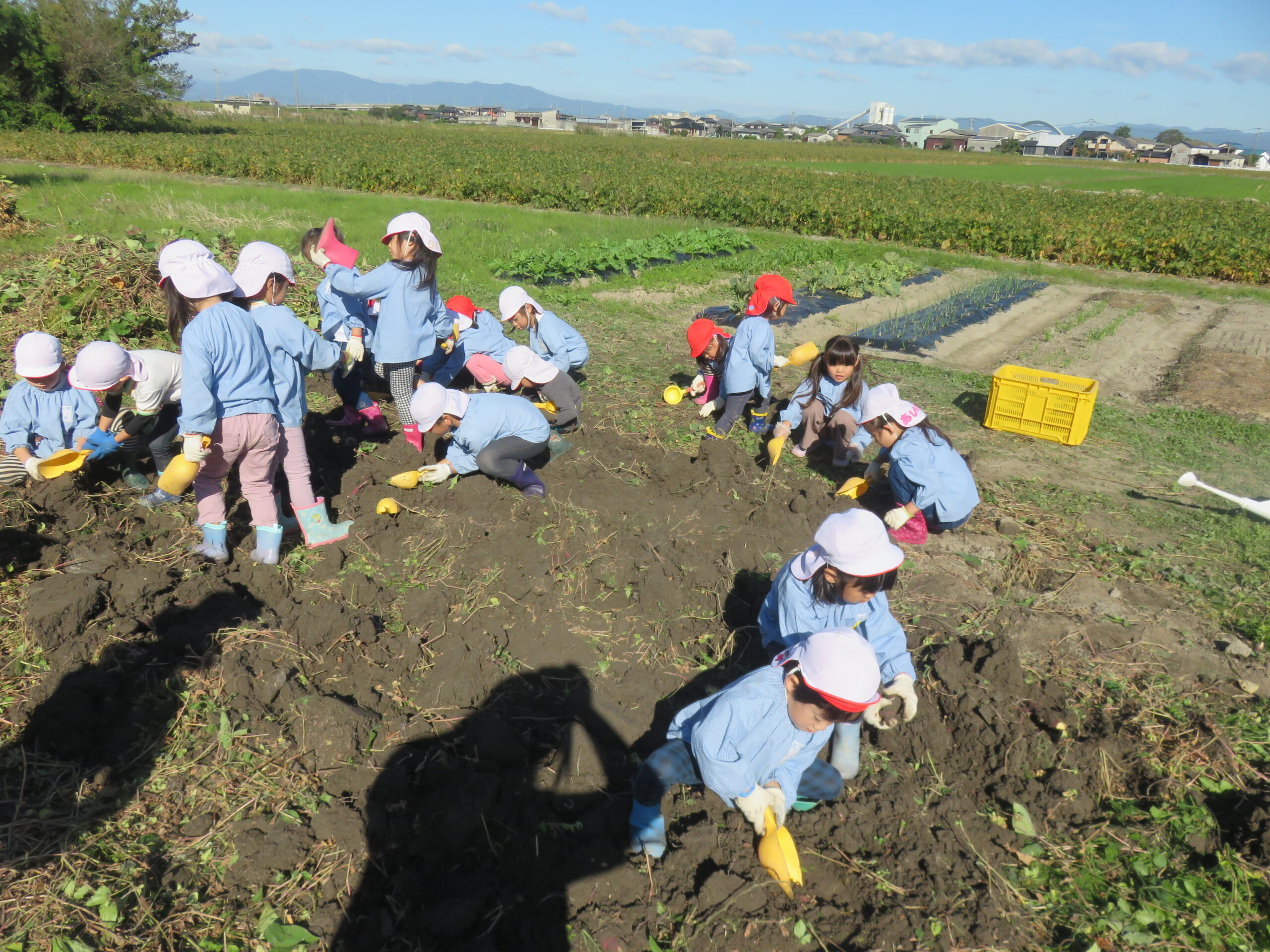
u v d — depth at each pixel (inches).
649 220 877.8
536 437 221.5
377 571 186.9
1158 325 521.0
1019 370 319.0
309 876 115.3
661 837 120.4
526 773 133.1
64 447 209.2
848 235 883.4
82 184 863.1
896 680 137.0
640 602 179.6
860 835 126.4
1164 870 121.8
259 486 178.5
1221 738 145.9
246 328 166.6
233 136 1739.7
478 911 111.4
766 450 273.7
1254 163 4817.9
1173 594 196.2
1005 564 209.8
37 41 1632.6
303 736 136.2
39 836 116.6
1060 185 1764.3
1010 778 136.1
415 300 235.3
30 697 137.6
